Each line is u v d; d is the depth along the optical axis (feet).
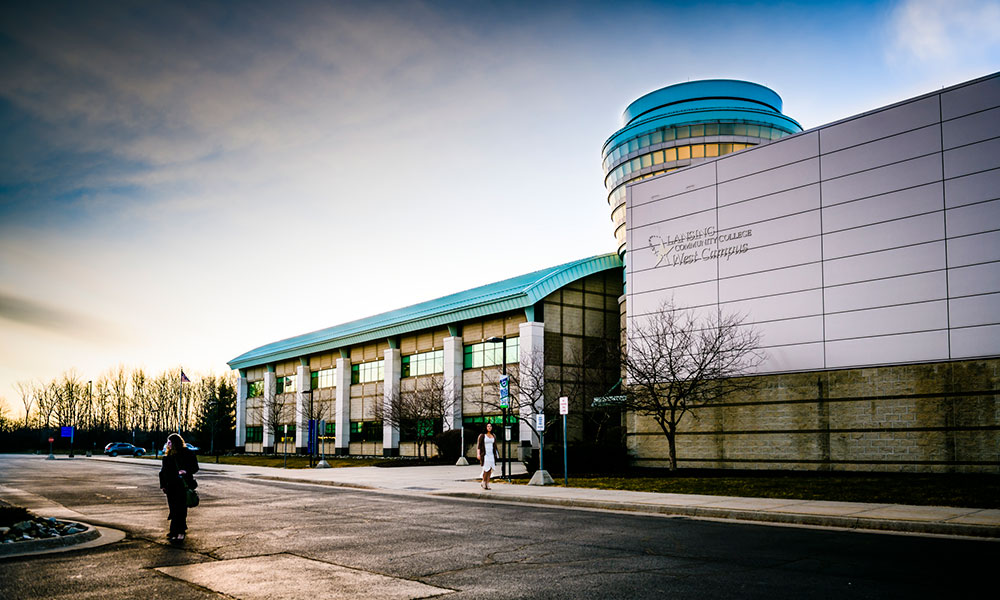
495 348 168.55
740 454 93.86
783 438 89.81
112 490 85.30
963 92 79.36
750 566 33.45
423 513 57.52
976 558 35.17
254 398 297.94
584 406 159.74
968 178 78.02
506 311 163.32
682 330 101.19
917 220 81.41
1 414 439.22
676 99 185.26
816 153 91.50
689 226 104.88
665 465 101.86
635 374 104.58
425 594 27.86
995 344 73.92
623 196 186.19
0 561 34.65
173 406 410.72
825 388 86.74
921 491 60.08
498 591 28.40
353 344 227.40
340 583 29.84
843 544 39.78
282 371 275.39
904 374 80.18
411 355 202.49
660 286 107.76
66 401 418.72
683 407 94.12
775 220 94.73
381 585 29.48
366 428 220.23
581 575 31.50
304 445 250.16
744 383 94.12
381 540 42.09
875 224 84.84
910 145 82.94
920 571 32.01
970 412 74.95
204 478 115.85
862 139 87.20
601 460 103.91
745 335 95.40
